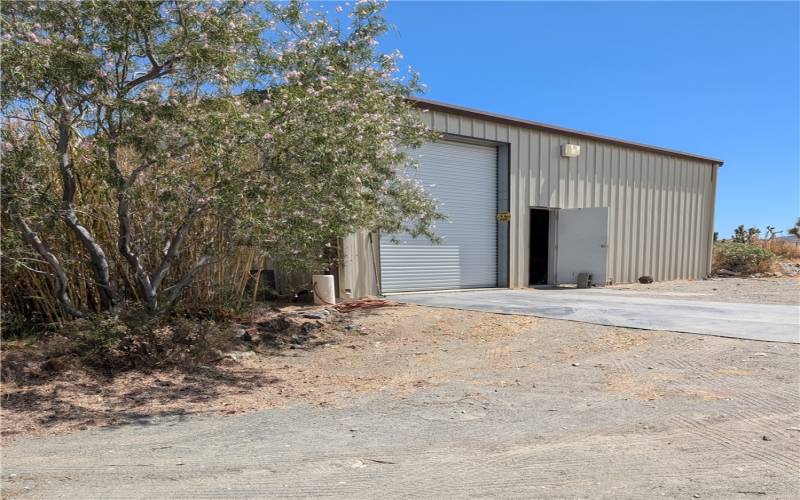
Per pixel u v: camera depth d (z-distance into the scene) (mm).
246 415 5102
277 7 7379
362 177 7684
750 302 11945
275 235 6707
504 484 3471
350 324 9219
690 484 3385
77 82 5508
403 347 8062
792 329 8125
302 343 8242
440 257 14297
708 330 8172
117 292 7199
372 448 4168
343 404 5418
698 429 4344
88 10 5484
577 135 16953
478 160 15078
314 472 3725
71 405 5301
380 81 9102
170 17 5918
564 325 9016
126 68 5922
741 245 24875
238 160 6117
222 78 6098
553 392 5594
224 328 8086
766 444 3984
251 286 10289
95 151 6188
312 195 6547
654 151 19391
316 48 7754
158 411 5227
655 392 5422
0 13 5434
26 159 5746
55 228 6699
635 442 4129
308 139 6039
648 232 19484
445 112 13766
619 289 15820
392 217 9719
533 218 18109
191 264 8289
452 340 8383
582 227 16672
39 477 3686
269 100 6484
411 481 3551
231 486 3510
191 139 5770
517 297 13008
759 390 5312
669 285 17844
